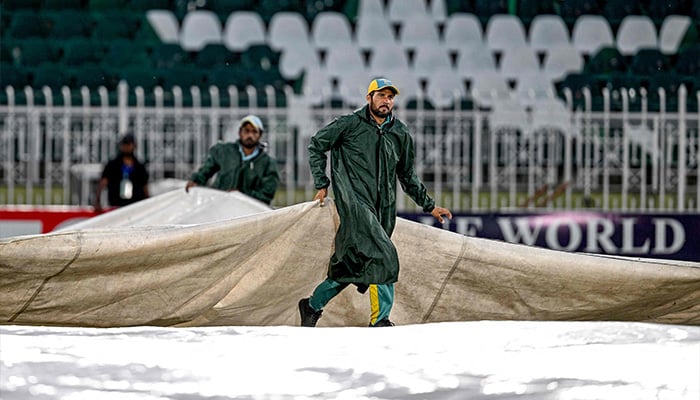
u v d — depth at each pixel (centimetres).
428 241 2123
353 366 1527
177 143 4341
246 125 2931
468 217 3797
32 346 1534
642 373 1527
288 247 2052
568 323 1725
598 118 4269
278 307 2125
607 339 1670
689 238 3828
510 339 1642
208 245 1959
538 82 5462
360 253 2005
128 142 3919
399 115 4312
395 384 1510
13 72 5462
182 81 5494
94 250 1853
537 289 2134
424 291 2148
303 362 1532
